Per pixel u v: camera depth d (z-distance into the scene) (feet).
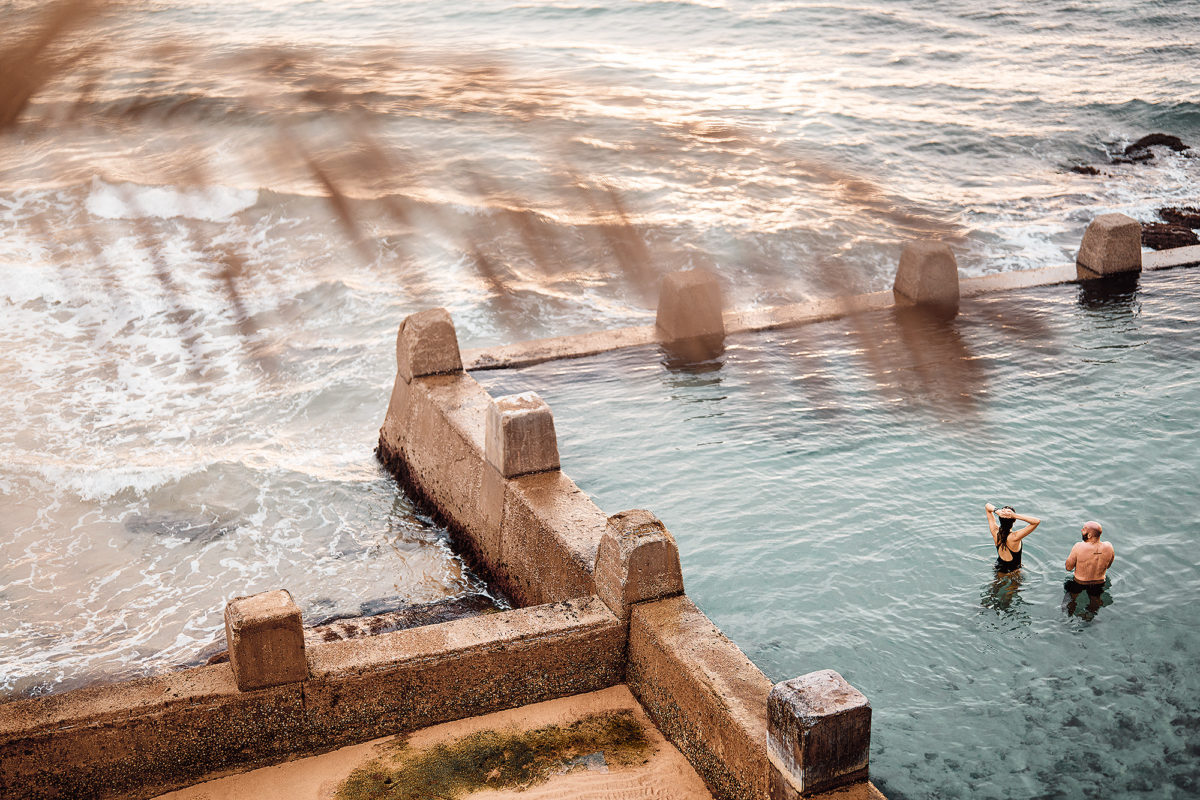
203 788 26.55
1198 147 98.99
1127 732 29.19
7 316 66.44
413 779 26.91
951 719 29.94
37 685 33.78
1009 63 129.29
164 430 52.60
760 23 148.46
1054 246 76.84
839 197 88.79
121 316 66.74
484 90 120.26
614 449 45.27
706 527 39.42
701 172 94.99
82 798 25.57
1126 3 153.58
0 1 58.54
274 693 26.63
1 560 41.11
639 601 29.81
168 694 25.96
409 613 36.47
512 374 52.65
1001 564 36.68
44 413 54.34
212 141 102.73
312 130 106.11
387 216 83.51
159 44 138.41
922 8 155.02
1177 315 56.75
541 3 158.81
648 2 157.69
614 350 55.31
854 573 36.55
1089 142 101.35
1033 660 32.17
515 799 26.17
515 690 29.45
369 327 65.36
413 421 44.50
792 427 46.73
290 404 55.42
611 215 84.94
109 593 39.09
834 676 23.36
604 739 28.43
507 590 37.06
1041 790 27.35
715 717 25.85
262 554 41.42
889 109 112.57
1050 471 42.37
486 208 84.53
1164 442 44.11
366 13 155.94
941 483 41.83
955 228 81.20
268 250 78.07
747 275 74.33
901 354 53.83
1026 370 51.26
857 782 23.09
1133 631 33.27
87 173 91.40
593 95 119.03
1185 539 37.70
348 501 45.27
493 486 37.32
